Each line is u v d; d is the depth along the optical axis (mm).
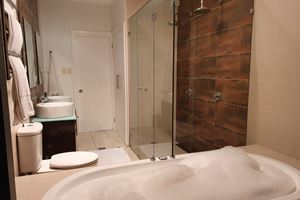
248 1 1937
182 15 3023
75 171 1297
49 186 1132
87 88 4332
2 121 568
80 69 4230
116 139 3957
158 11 3016
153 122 3080
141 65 3258
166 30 3094
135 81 3424
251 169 1217
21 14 2062
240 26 2051
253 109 1954
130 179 1149
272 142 1774
